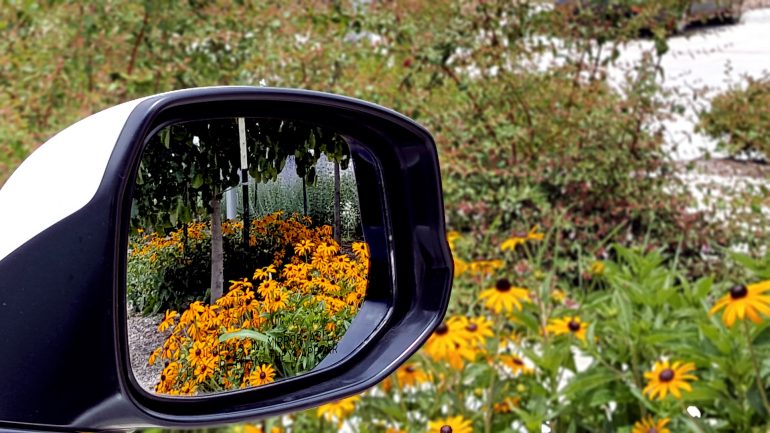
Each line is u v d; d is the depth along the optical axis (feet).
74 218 1.95
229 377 2.35
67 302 1.92
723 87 17.67
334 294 2.66
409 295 2.85
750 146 15.43
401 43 14.10
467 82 14.73
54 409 1.93
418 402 7.97
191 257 2.24
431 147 2.86
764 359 6.84
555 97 14.57
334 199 2.69
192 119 2.21
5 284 1.95
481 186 14.56
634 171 14.42
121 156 1.97
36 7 12.44
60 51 12.50
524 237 10.43
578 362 10.64
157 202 2.13
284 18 13.38
